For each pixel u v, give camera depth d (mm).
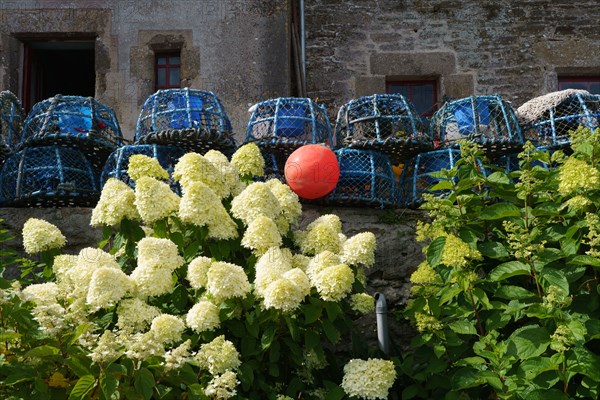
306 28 8008
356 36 8016
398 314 5215
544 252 3844
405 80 8141
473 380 3738
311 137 5699
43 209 5395
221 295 3668
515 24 8062
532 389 3604
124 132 7363
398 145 5543
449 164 5562
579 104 5855
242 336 3842
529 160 4230
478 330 4117
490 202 4727
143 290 3715
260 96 7438
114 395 3314
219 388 3418
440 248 4051
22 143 5621
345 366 3879
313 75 7922
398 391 4188
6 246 5301
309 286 3807
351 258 4121
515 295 3863
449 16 8078
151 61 7516
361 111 5867
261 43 7527
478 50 8016
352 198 5410
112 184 4199
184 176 4211
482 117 5820
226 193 4305
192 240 4188
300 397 4059
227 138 5582
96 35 7551
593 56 8023
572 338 3445
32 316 3449
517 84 7961
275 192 4402
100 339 3285
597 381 3504
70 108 5801
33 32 7562
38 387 3285
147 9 7566
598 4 8133
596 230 3781
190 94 5777
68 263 4074
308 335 3920
